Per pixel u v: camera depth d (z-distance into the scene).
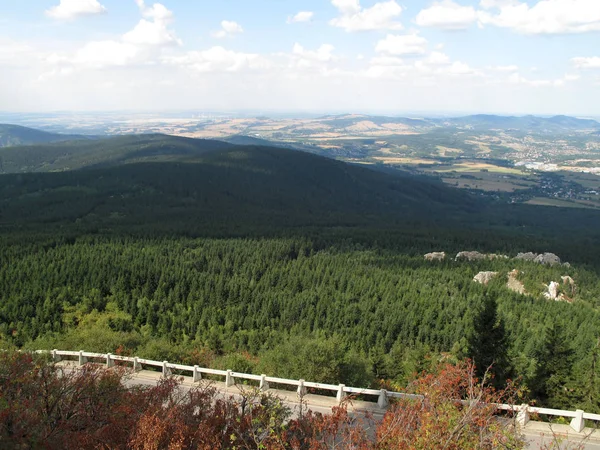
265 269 116.06
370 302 90.81
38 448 17.56
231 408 20.16
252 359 45.91
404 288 97.12
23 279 97.75
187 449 17.12
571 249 153.50
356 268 114.06
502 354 35.25
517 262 118.56
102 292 96.00
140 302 90.19
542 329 70.50
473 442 15.70
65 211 197.25
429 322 80.56
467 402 18.53
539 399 39.59
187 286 101.94
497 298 88.81
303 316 87.62
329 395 32.66
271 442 17.17
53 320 82.38
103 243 130.25
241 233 158.00
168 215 199.00
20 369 22.19
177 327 81.88
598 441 23.47
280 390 29.75
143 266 107.31
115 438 18.02
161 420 18.03
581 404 38.47
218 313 89.12
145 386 28.80
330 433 17.31
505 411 24.52
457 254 134.62
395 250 140.50
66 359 40.09
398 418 16.50
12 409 18.12
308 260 121.56
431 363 41.75
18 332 76.25
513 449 16.09
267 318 86.81
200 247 131.00
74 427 19.67
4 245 119.06
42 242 124.12
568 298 97.38
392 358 51.44
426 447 15.03
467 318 79.25
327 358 35.72
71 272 99.88
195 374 32.00
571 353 44.44
